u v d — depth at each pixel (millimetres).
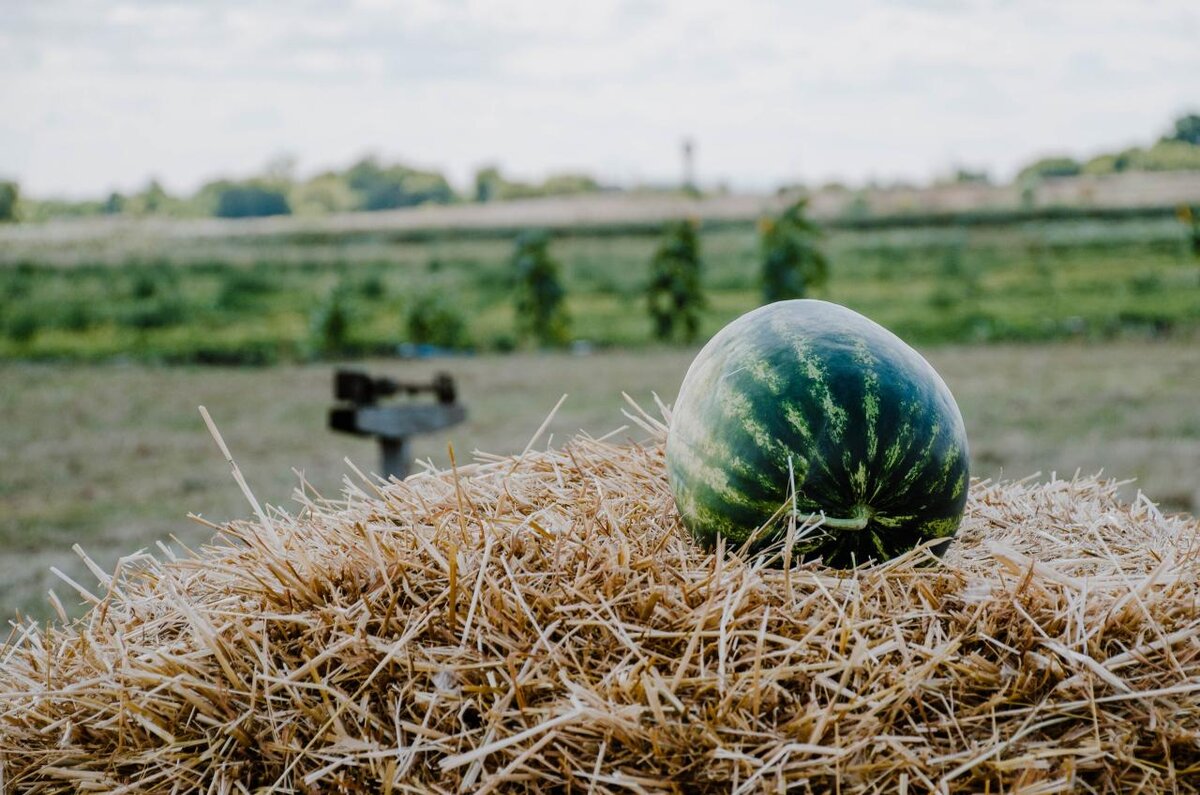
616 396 11805
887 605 2225
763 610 2193
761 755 1936
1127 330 17078
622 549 2312
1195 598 2258
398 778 1988
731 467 2490
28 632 2637
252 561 2535
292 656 2238
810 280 18344
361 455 9141
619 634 2100
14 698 2373
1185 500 6762
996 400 11195
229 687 2213
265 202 49969
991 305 19891
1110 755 1953
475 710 2090
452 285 23516
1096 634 2127
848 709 1965
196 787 2141
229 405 12047
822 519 2387
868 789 1906
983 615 2201
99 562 5969
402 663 2121
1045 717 2027
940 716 1990
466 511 2697
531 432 9578
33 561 6000
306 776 2018
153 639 2471
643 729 1918
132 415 11367
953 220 31703
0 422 10938
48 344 17750
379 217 47281
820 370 2508
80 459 9062
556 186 56219
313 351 17188
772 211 36156
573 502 2812
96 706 2240
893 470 2445
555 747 1977
